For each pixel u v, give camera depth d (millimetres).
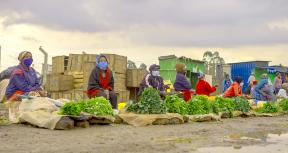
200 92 18000
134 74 21703
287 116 17219
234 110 15867
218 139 8812
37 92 12633
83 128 10281
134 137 8859
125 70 21828
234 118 15203
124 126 11062
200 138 8906
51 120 9914
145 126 11195
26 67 12758
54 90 20781
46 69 21484
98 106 11148
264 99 21734
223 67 36094
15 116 11398
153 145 7738
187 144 7973
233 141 8523
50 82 21031
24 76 12617
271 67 39906
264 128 11445
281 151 7344
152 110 12102
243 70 39156
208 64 34219
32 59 12820
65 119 9969
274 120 14633
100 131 9781
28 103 11688
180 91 16312
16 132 9234
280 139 9000
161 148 7398
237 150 7355
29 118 10492
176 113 12602
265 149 7527
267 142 8469
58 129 9852
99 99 11328
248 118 15453
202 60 33156
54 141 8016
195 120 13094
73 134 9141
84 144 7688
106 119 11086
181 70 16625
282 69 41500
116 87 20938
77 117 10273
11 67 15953
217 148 7531
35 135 8828
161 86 15234
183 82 16328
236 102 16094
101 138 8570
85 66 20672
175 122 12141
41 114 10602
